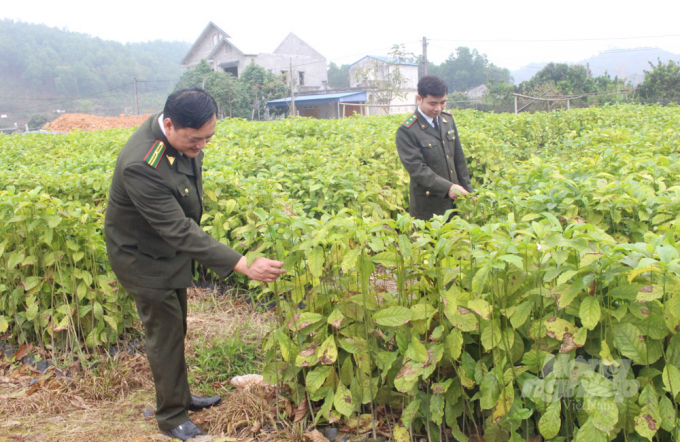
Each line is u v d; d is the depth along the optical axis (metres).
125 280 2.85
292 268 2.72
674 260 1.93
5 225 3.91
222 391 3.43
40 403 3.38
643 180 3.98
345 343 2.71
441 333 2.53
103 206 5.41
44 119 67.62
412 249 2.66
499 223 2.58
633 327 2.16
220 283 5.23
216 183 5.18
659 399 2.21
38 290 3.91
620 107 14.36
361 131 9.84
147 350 2.94
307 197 5.77
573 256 2.34
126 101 94.62
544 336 2.38
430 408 2.53
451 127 4.96
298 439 2.82
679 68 28.78
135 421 3.19
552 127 13.53
